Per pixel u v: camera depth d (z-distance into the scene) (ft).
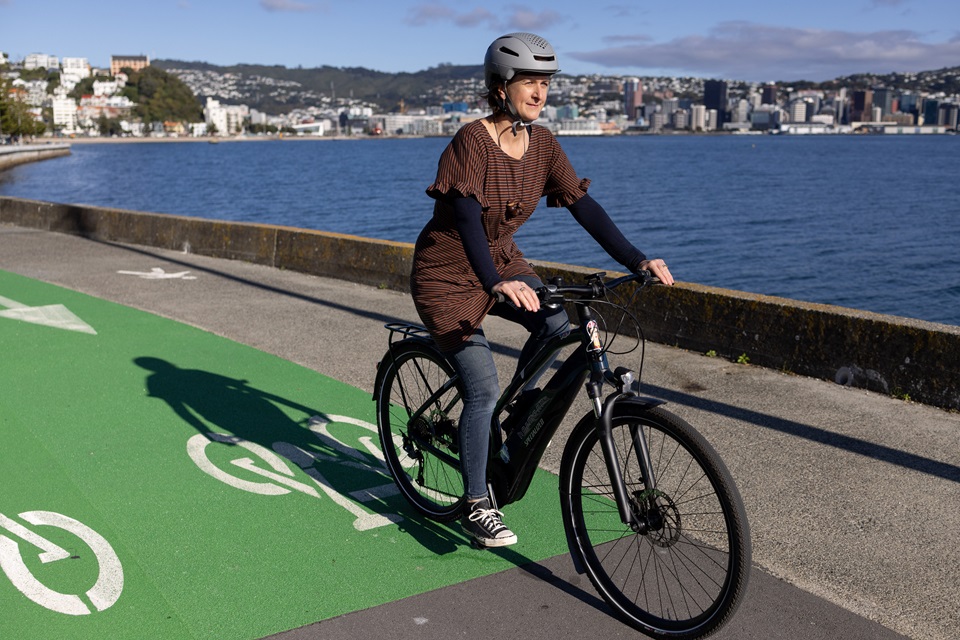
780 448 15.51
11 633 9.54
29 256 40.47
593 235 10.85
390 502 13.44
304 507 13.16
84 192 203.62
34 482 13.83
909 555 11.68
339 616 10.06
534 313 10.77
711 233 109.50
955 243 99.45
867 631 9.86
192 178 262.47
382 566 11.32
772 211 137.69
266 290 31.60
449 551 11.78
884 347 18.47
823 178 230.89
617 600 10.22
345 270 33.50
